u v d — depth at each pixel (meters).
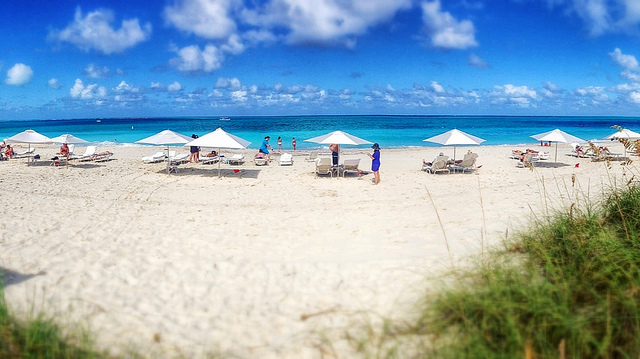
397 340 3.55
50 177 13.64
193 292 4.76
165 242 6.70
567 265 4.48
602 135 44.28
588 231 5.13
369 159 21.38
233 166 17.56
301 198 10.88
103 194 10.84
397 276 5.12
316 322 4.00
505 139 39.62
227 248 6.45
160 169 16.17
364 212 9.09
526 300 3.69
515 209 8.62
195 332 3.84
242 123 81.00
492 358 3.08
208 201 10.33
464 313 3.66
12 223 7.61
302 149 28.33
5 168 15.70
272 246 6.60
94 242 6.61
